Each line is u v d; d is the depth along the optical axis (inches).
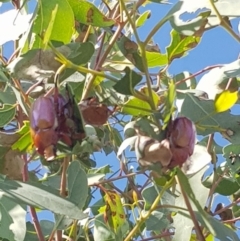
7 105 19.2
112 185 24.1
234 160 21.4
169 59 20.5
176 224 18.3
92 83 18.3
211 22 16.7
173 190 19.6
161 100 19.4
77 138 15.2
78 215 14.3
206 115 17.3
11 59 19.1
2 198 17.7
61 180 20.5
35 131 15.1
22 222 17.7
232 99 16.6
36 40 17.9
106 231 21.6
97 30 22.2
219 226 16.3
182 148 14.8
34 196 14.6
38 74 15.8
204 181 23.1
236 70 18.5
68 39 18.0
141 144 15.0
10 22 18.3
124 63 20.7
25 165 19.0
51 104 15.2
